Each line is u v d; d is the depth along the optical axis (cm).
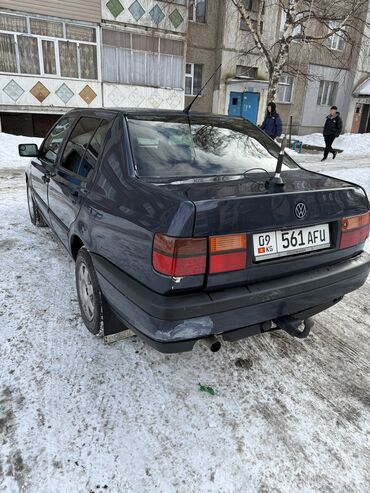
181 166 229
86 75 1345
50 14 1220
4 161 935
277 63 1165
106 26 1319
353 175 951
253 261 187
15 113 1363
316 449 186
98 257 228
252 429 195
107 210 215
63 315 281
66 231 300
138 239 186
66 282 329
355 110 2220
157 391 215
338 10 1300
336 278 220
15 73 1226
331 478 172
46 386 213
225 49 1653
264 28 1706
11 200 581
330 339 275
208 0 1589
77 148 294
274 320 210
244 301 185
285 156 283
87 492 159
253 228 183
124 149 228
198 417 200
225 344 262
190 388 220
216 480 168
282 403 213
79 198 257
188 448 182
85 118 302
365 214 233
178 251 167
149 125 248
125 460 174
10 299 297
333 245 221
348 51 2059
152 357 242
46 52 1255
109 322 242
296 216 197
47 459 172
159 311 172
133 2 1340
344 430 198
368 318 307
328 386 228
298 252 205
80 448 178
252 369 239
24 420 191
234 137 273
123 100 1433
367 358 255
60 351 242
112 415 197
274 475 172
